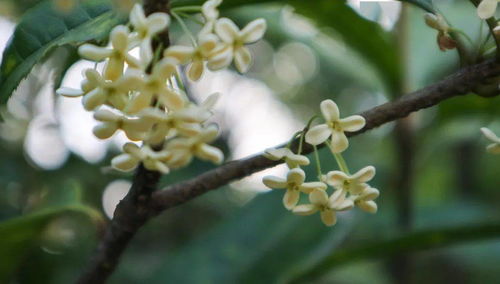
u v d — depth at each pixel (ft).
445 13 1.42
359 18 1.14
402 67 1.19
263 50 2.93
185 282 1.11
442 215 1.56
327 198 0.84
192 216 1.94
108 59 0.80
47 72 1.45
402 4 1.21
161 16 0.80
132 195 0.87
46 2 0.87
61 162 1.58
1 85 0.87
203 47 0.80
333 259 1.12
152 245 1.89
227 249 1.13
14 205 1.52
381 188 1.62
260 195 1.17
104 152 1.61
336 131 0.84
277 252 1.12
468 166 2.29
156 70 0.79
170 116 0.80
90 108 0.80
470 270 2.50
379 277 2.25
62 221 1.40
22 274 1.31
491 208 1.62
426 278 2.52
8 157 1.55
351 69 1.36
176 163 0.81
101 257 0.90
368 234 1.50
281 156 0.84
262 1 1.00
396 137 1.29
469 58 0.85
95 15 0.87
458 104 1.23
